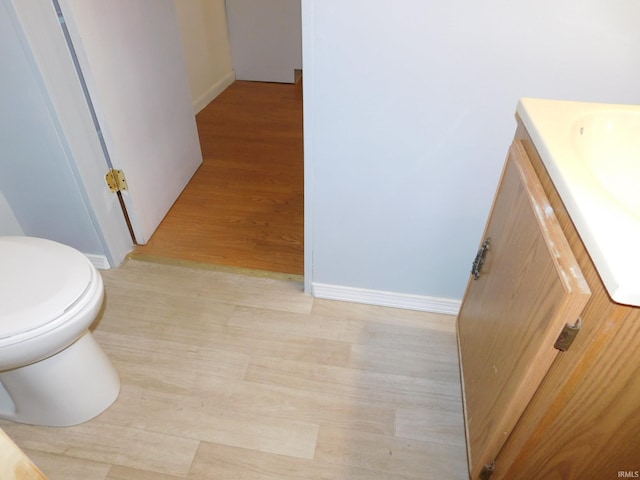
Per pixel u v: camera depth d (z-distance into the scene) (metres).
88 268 1.10
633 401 0.67
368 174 1.28
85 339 1.17
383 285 1.57
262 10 3.33
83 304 1.02
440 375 1.39
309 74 1.12
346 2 0.99
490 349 1.00
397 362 1.42
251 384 1.34
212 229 1.98
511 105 1.09
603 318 0.59
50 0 1.24
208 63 3.18
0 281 1.03
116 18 1.50
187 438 1.20
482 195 1.26
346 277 1.57
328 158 1.27
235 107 3.17
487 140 1.15
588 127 0.88
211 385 1.34
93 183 1.55
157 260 1.80
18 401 1.18
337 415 1.27
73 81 1.38
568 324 0.64
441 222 1.35
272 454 1.17
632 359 0.62
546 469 0.86
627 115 0.89
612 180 0.85
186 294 1.65
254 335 1.50
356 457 1.17
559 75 1.03
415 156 1.22
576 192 0.65
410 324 1.55
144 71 1.72
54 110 1.33
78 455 1.16
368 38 1.04
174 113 2.03
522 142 0.94
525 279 0.80
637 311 0.56
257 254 1.85
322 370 1.39
